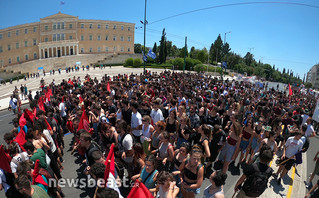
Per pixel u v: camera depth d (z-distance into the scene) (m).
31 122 6.79
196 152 3.63
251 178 3.60
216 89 15.66
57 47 68.06
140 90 11.93
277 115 10.12
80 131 4.83
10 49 63.94
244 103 10.17
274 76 109.62
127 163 4.82
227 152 5.60
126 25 78.00
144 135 5.83
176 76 25.03
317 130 11.62
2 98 24.52
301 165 7.27
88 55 68.94
